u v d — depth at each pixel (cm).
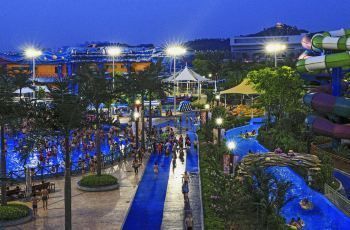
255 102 8100
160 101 9381
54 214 3161
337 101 4284
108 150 5684
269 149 4819
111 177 3912
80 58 12681
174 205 3394
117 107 8450
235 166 3784
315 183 3472
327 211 3088
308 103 4716
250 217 2766
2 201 3088
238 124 6862
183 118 8300
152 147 5475
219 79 13762
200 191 3622
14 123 3008
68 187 2619
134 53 13738
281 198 2706
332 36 4688
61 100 2608
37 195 3541
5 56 13200
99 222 3011
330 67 4488
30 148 2662
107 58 13088
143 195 3675
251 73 6462
